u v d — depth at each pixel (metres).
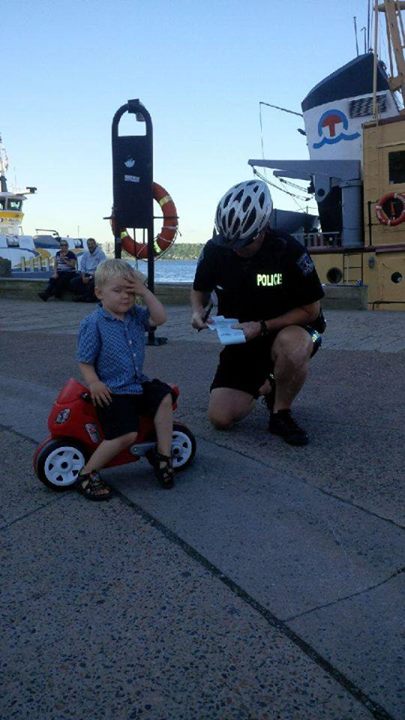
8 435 4.64
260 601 2.45
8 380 6.40
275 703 1.95
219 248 4.20
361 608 2.39
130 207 8.33
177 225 11.27
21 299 17.69
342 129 16.56
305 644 2.21
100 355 3.41
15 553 2.88
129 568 2.72
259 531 3.00
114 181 8.33
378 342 8.30
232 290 4.25
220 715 1.91
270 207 3.85
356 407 5.10
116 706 1.95
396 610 2.38
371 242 14.85
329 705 1.94
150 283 8.52
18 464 4.04
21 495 3.53
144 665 2.13
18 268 31.80
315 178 16.19
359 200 15.34
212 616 2.38
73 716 1.92
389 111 16.05
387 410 4.98
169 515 3.18
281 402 4.32
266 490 3.45
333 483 3.54
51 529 3.10
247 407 4.43
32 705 1.96
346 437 4.35
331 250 15.42
